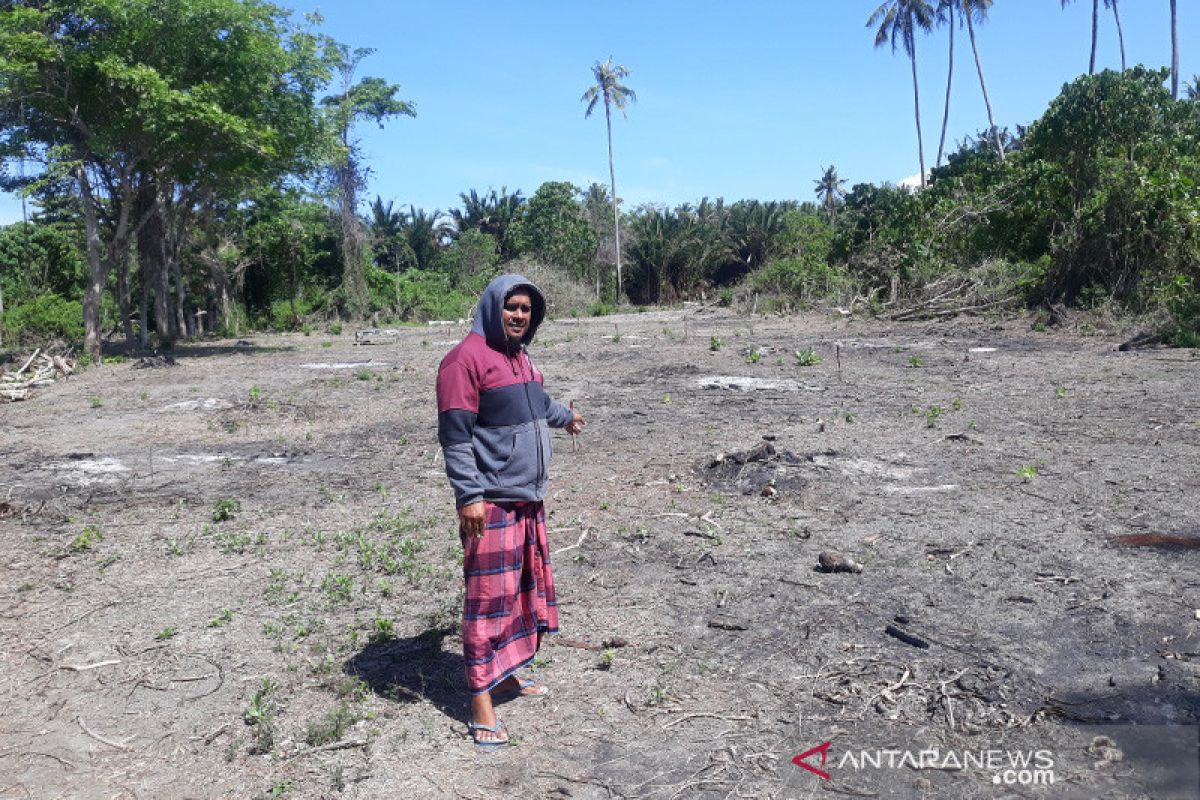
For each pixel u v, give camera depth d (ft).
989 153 96.02
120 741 10.76
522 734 10.52
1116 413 28.45
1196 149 69.97
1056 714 10.27
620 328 83.20
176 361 66.49
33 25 65.87
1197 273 59.21
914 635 12.49
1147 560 14.98
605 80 174.60
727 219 197.47
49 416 38.91
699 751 10.00
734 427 28.91
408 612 14.42
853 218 109.40
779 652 12.29
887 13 144.25
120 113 69.46
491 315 10.50
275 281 138.21
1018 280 69.00
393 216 199.31
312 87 77.97
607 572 15.79
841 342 57.21
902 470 22.04
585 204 206.28
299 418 35.40
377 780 9.70
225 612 14.37
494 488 10.46
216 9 67.31
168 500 22.47
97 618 14.60
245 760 10.22
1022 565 15.07
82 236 120.78
